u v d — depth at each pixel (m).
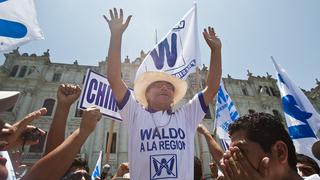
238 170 1.43
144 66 4.81
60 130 2.37
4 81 25.86
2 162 1.60
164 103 3.08
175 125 2.90
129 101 3.01
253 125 1.55
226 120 7.50
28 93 25.25
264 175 1.40
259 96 31.19
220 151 3.21
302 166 3.23
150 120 2.89
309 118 5.66
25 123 2.49
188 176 2.60
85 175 3.60
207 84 3.23
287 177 1.39
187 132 2.92
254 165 1.44
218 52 3.24
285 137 1.51
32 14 3.62
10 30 3.42
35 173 1.45
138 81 3.34
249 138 1.53
